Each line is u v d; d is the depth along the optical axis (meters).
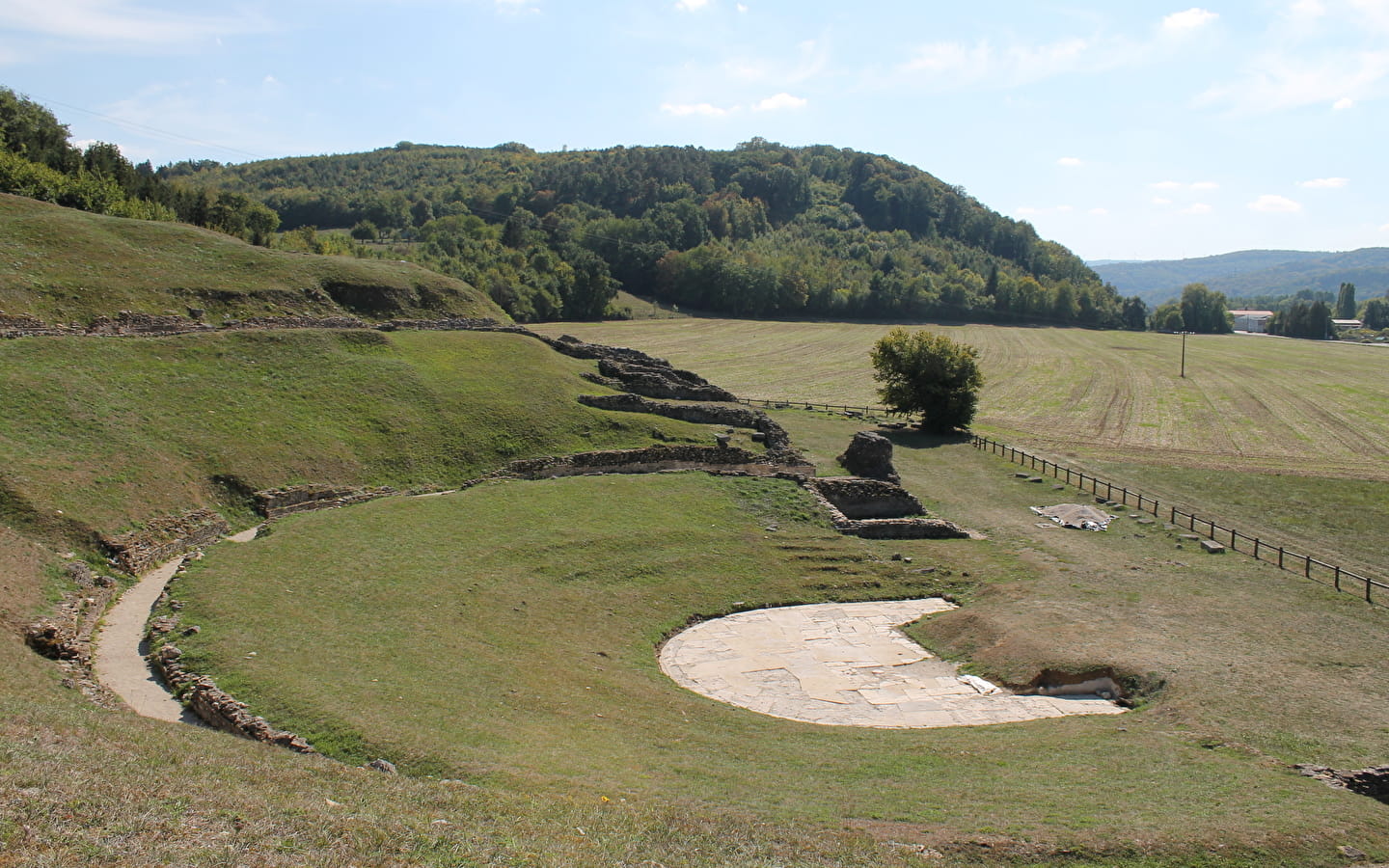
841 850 16.34
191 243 66.31
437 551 35.91
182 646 24.44
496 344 64.31
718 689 28.66
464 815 15.89
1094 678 28.94
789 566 40.53
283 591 29.39
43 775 14.38
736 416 59.22
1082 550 45.12
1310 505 55.66
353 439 46.84
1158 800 19.81
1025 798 19.77
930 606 37.72
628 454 50.44
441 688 23.69
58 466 34.62
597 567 37.28
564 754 20.45
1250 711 25.75
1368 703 26.44
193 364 48.62
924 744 23.97
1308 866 17.30
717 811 17.84
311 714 20.58
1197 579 40.22
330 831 14.23
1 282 50.41
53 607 25.89
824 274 194.12
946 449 69.94
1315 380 124.00
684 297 188.12
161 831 13.38
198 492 38.09
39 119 101.25
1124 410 99.19
